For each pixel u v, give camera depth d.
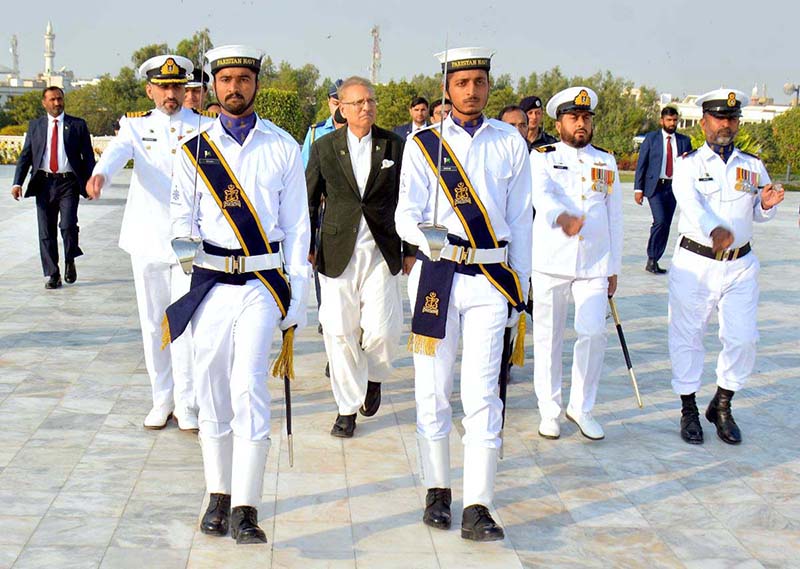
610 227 5.59
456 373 7.00
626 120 60.59
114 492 4.64
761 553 4.25
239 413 4.02
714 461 5.41
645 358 7.74
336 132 5.48
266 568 3.92
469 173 4.29
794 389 6.95
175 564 3.93
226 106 4.09
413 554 4.08
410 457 5.24
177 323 4.00
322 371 6.95
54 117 9.69
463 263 4.27
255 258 4.09
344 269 5.35
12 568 3.85
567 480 5.04
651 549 4.24
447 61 4.27
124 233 5.36
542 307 5.62
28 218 16.05
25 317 8.43
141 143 5.23
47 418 5.73
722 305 5.76
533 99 7.51
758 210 5.76
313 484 4.82
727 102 5.57
